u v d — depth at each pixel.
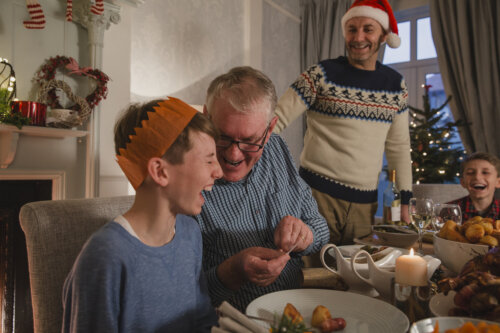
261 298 0.65
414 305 0.63
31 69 2.10
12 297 2.06
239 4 3.76
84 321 0.55
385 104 1.67
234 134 0.76
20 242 2.09
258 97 0.76
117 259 0.57
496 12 3.64
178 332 0.67
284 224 0.84
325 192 1.68
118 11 2.36
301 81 1.63
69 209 0.76
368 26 1.57
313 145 1.71
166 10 3.02
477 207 1.77
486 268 0.63
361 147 1.65
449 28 3.86
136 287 0.60
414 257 0.65
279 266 0.70
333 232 1.70
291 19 4.57
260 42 3.98
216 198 0.93
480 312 0.53
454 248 0.86
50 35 2.17
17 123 1.86
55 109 2.13
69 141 2.28
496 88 3.61
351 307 0.63
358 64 1.65
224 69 3.61
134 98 2.79
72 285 0.58
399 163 1.82
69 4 2.08
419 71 4.41
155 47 2.94
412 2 4.27
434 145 3.50
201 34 3.35
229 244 0.92
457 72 3.81
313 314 0.57
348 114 1.63
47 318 0.71
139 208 0.63
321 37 4.57
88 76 2.25
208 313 0.73
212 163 0.63
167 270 0.65
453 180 3.50
